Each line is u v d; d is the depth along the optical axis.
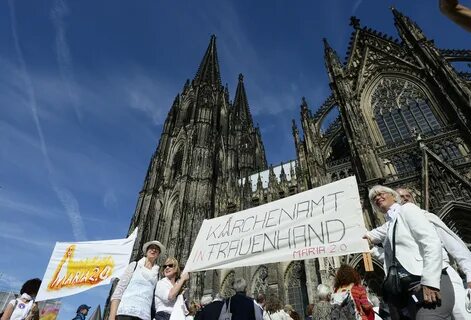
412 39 45.59
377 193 7.01
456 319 5.04
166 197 71.44
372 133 41.94
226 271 48.16
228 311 8.30
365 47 50.28
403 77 44.91
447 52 43.31
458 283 5.39
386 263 6.25
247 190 57.09
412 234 5.60
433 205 30.69
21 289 13.05
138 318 7.62
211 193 65.50
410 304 5.23
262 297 16.02
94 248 14.13
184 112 94.62
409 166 35.88
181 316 8.19
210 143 77.44
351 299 7.77
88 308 17.38
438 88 39.53
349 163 42.25
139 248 62.97
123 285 8.15
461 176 30.16
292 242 9.38
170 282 9.16
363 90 47.03
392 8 50.25
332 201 9.55
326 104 51.84
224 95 104.25
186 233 55.75
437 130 36.81
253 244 10.11
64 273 13.85
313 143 46.44
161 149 85.81
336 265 32.59
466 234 29.36
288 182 52.72
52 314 38.38
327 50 54.81
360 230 8.38
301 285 40.34
